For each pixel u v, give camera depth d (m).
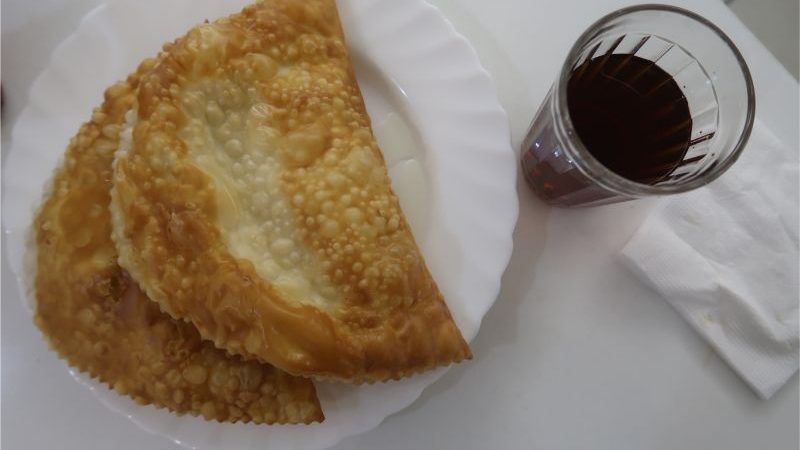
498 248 0.23
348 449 0.24
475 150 0.23
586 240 0.25
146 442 0.24
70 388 0.24
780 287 0.24
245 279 0.19
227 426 0.22
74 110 0.23
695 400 0.24
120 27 0.24
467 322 0.22
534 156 0.24
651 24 0.20
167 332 0.20
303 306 0.19
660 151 0.21
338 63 0.22
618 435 0.24
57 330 0.21
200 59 0.20
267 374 0.21
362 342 0.20
